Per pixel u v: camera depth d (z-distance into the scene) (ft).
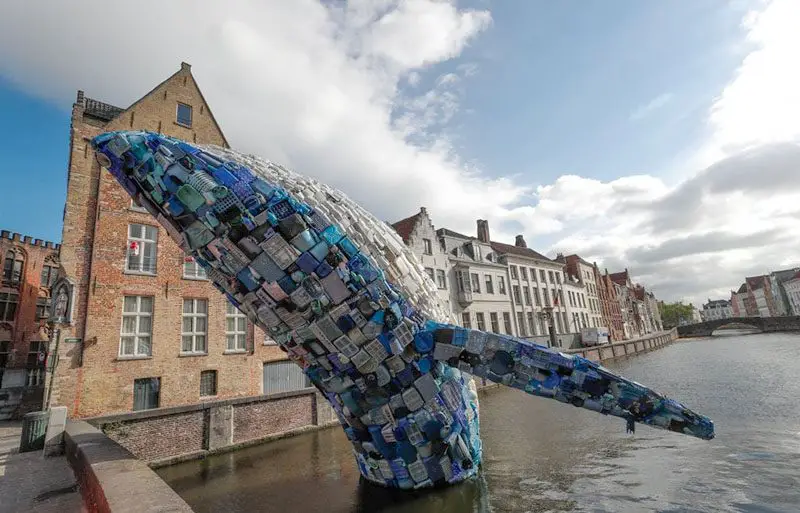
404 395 19.07
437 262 97.09
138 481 15.28
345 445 39.93
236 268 16.60
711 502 20.06
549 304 137.69
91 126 45.47
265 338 52.60
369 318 17.44
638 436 34.60
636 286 292.20
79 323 39.99
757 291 400.47
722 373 74.49
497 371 18.07
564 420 43.80
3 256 89.97
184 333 46.80
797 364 76.43
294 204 16.30
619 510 19.51
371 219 22.09
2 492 20.10
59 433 29.09
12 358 88.63
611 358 141.28
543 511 19.44
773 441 30.42
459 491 21.25
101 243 42.73
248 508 23.70
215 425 40.40
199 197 15.69
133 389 41.91
